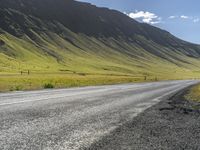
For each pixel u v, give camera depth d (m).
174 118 14.77
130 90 37.66
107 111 15.72
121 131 10.68
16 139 8.55
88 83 60.38
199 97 31.11
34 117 12.27
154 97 27.98
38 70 184.88
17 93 25.89
